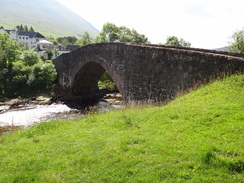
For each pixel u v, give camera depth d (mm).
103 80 48188
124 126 8547
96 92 40375
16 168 6293
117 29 60844
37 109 29297
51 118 23812
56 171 5828
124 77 18781
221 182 4344
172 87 13203
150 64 15156
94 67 31766
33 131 9992
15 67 41188
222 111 7367
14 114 26375
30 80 38594
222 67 10289
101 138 7711
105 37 61000
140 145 6539
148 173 5055
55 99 35719
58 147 7520
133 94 17391
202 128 6723
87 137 8023
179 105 9242
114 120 9672
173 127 7336
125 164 5570
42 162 6500
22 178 5645
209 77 10773
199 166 4918
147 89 15578
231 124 6434
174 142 6289
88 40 84812
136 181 4832
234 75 9664
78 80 35125
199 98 9352
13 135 10102
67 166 6023
